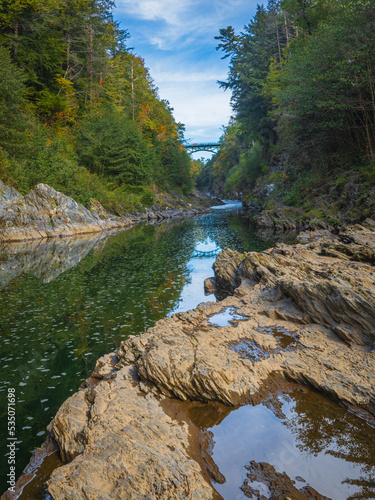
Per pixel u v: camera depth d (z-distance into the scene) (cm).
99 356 771
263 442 416
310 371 545
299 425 446
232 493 339
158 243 2497
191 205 6800
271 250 1612
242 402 496
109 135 4722
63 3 4394
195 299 1166
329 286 741
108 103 5581
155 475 332
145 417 439
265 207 4062
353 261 1218
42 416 562
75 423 437
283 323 768
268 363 578
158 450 378
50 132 3819
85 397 499
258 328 744
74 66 5044
